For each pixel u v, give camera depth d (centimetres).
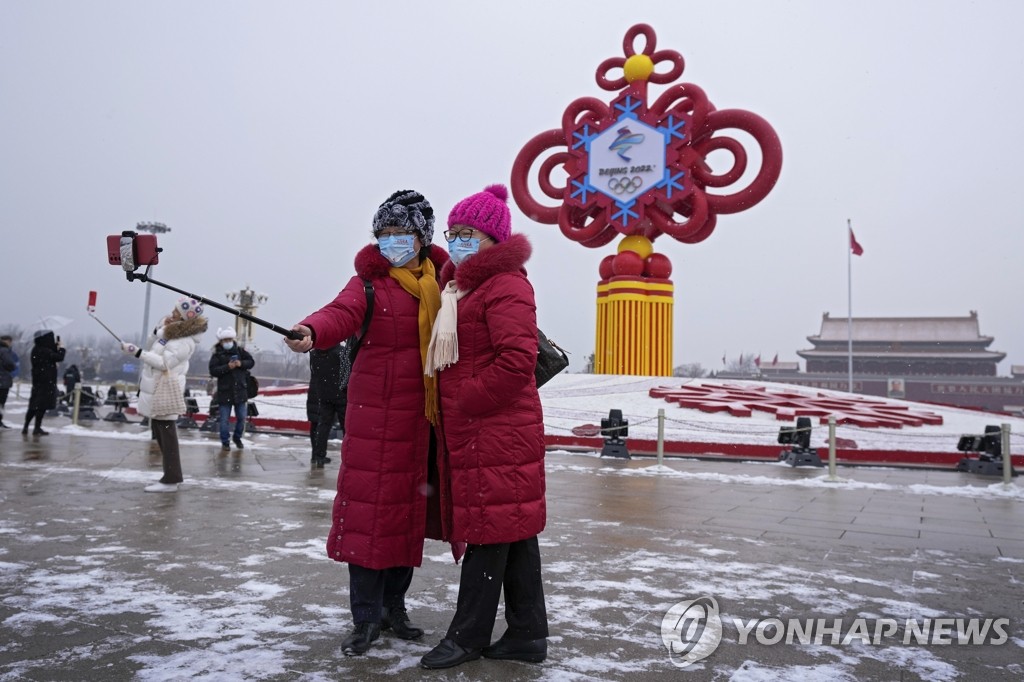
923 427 1866
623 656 299
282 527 543
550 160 2831
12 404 2362
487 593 292
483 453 295
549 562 460
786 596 394
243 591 373
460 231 318
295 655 288
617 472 1072
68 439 1227
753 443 1578
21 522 543
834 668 291
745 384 2442
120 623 319
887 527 640
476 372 302
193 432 1530
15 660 275
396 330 317
